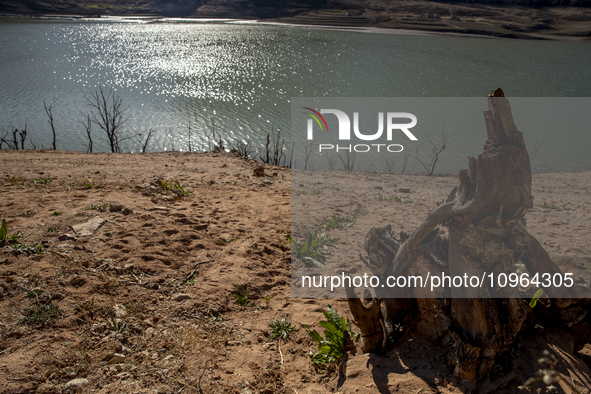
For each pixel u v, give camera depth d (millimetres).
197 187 9828
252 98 59062
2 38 120875
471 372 3209
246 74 76312
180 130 45688
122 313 4172
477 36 160750
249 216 7656
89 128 45719
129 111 52969
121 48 108812
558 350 3561
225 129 45906
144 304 4418
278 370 3826
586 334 3805
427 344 3709
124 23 186625
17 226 5711
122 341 3814
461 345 3240
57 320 3863
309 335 4309
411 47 117250
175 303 4531
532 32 175375
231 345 4059
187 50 106938
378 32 163625
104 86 66562
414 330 3867
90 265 4883
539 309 3836
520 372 3277
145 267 5074
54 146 34188
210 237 6340
